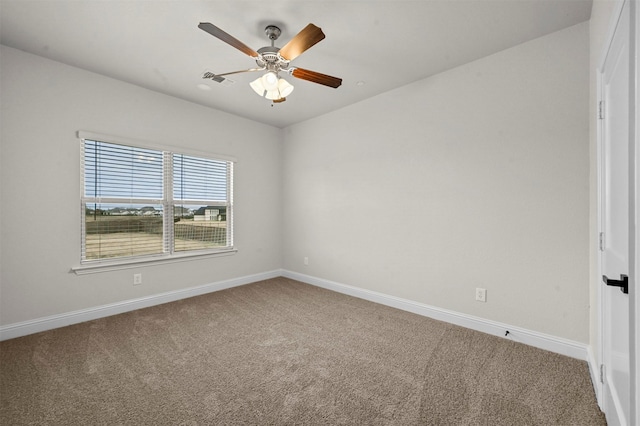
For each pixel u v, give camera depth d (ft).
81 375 6.27
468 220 8.72
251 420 4.97
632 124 3.36
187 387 5.88
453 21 6.81
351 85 10.24
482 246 8.46
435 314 9.49
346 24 6.97
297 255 14.62
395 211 10.58
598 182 5.43
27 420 4.93
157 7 6.43
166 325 9.00
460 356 7.12
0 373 6.33
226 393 5.70
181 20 6.87
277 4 6.32
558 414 5.12
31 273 8.38
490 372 6.42
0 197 7.89
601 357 5.22
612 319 4.64
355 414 5.14
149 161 10.84
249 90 10.73
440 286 9.40
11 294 8.07
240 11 6.56
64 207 8.91
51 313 8.70
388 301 10.81
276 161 15.19
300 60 8.63
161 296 11.03
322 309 10.44
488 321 8.37
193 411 5.18
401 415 5.11
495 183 8.18
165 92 10.93
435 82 9.43
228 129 13.12
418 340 7.99
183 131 11.60
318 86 10.33
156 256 11.05
